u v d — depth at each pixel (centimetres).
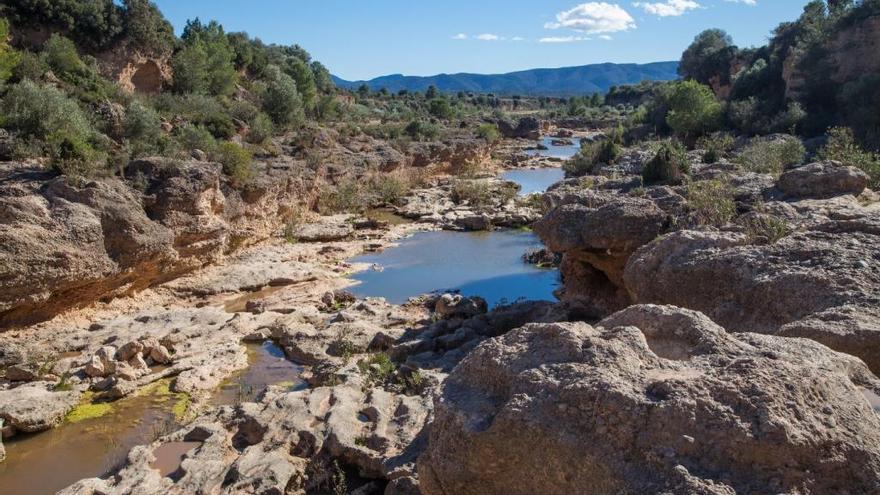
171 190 3138
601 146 5859
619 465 705
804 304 1417
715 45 10738
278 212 4484
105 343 2497
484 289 3481
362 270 3844
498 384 875
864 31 5647
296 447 1622
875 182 2691
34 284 2469
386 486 1469
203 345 2520
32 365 2228
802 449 667
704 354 870
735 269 1664
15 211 2472
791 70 6581
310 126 6700
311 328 2636
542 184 7394
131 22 5562
